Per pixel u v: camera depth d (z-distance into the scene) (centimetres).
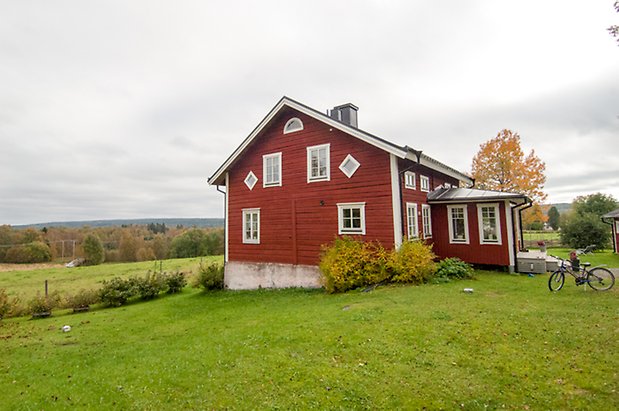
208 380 512
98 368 634
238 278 1667
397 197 1223
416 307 807
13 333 1116
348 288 1209
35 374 636
